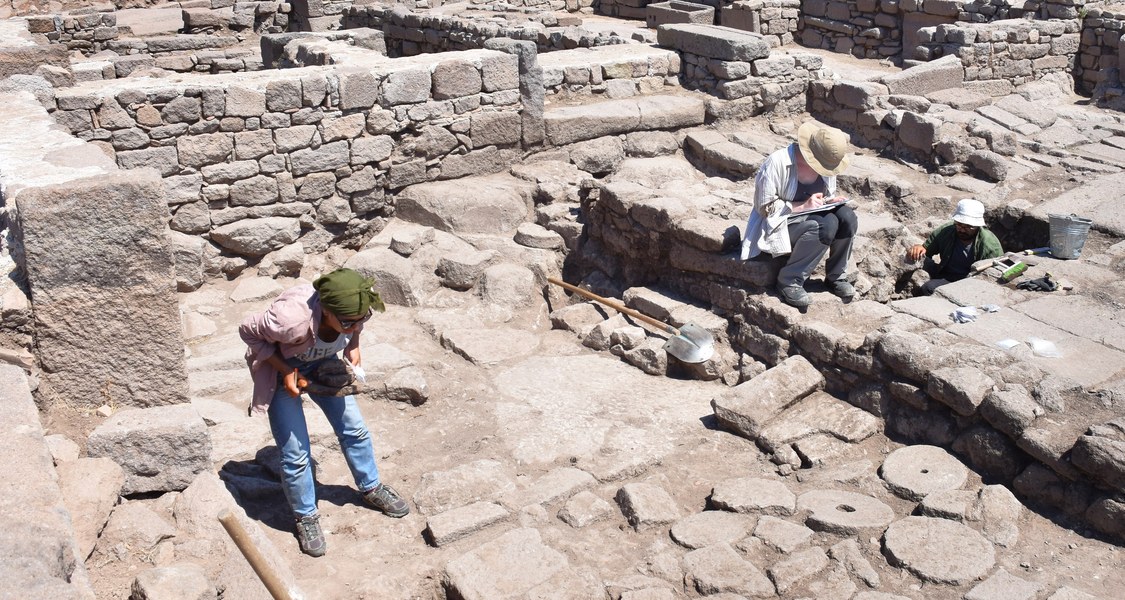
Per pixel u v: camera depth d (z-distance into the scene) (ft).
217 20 58.49
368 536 16.43
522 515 16.70
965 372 17.75
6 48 25.90
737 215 25.55
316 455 18.48
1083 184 29.68
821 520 16.03
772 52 36.06
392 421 20.21
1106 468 15.29
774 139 33.86
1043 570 14.71
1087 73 42.91
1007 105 35.53
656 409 20.47
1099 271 22.88
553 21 53.88
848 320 21.11
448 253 27.20
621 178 31.78
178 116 26.11
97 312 14.44
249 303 26.25
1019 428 16.70
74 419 14.67
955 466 17.34
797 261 21.15
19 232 14.39
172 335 14.89
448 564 15.16
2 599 8.69
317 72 28.19
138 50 53.36
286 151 27.68
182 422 14.03
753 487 17.19
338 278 14.40
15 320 14.12
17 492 10.71
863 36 50.44
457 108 30.25
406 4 58.49
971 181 30.40
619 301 25.48
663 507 16.76
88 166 17.11
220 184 27.07
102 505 12.72
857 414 19.21
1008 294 21.67
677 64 36.06
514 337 23.84
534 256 27.37
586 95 34.37
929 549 15.10
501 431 19.62
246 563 12.39
